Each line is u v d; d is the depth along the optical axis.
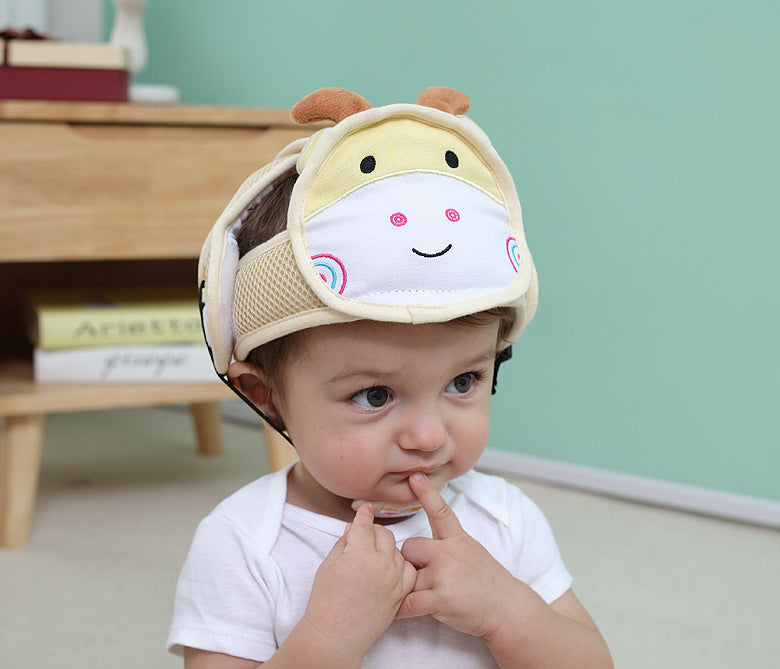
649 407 1.61
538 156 1.65
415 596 0.65
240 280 0.67
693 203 1.51
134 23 1.77
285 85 1.93
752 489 1.53
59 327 1.46
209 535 0.71
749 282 1.48
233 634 0.67
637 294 1.59
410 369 0.62
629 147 1.56
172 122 1.44
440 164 0.63
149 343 1.50
